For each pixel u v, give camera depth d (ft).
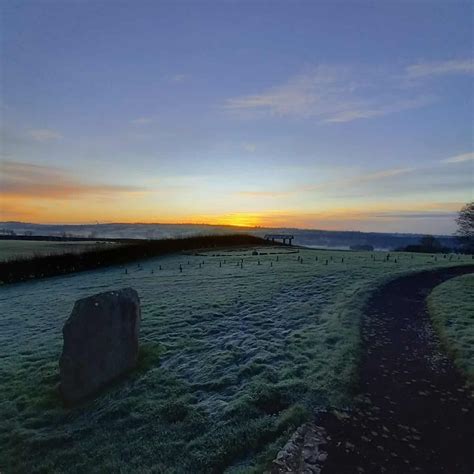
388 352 41.22
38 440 30.76
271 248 212.84
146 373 40.34
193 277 102.12
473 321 48.44
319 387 33.37
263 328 52.03
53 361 45.85
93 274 132.77
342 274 88.33
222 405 32.63
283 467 23.94
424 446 25.17
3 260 132.46
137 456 27.71
